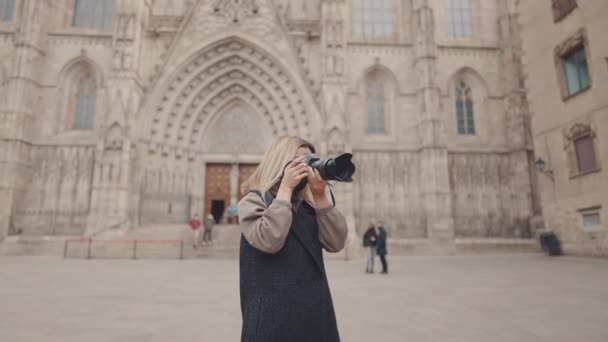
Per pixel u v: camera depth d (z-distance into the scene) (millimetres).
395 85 36094
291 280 2092
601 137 19984
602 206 19875
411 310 8328
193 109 35406
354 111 35094
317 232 2395
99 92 33656
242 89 36562
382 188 33938
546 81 23844
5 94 30906
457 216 33938
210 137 36281
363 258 26781
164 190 32750
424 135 33469
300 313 2021
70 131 33500
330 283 12953
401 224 33312
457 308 8484
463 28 38375
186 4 36594
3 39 33000
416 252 30094
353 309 8469
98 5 36031
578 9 21406
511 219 34062
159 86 33000
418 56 34844
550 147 23516
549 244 23094
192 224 25797
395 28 37906
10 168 29844
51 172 32000
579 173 21375
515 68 35531
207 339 6133
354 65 35969
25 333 6461
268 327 1967
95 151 32594
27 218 30938
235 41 34781
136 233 27547
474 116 36781
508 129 35531
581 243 21219
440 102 35812
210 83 35625
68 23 35281
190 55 33875
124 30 31594
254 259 2174
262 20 34781
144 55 34156
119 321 7328
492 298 9664
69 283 12312
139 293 10469
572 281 12375
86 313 8008
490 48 37344
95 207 28734
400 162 34500
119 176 29344
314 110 32906
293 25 36344
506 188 34750
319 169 2211
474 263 20531
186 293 10508
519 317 7555
